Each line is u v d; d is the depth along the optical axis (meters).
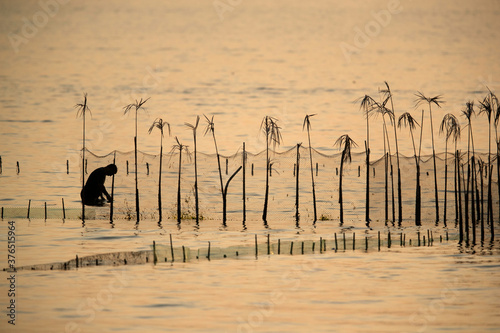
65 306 68.19
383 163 130.75
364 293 72.56
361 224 107.50
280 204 117.62
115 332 61.59
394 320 64.81
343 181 128.88
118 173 131.25
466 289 73.88
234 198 120.56
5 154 179.88
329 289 73.81
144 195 120.00
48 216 111.19
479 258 86.62
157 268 81.56
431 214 112.44
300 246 92.88
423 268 81.88
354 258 86.75
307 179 130.62
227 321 64.31
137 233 99.94
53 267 81.56
